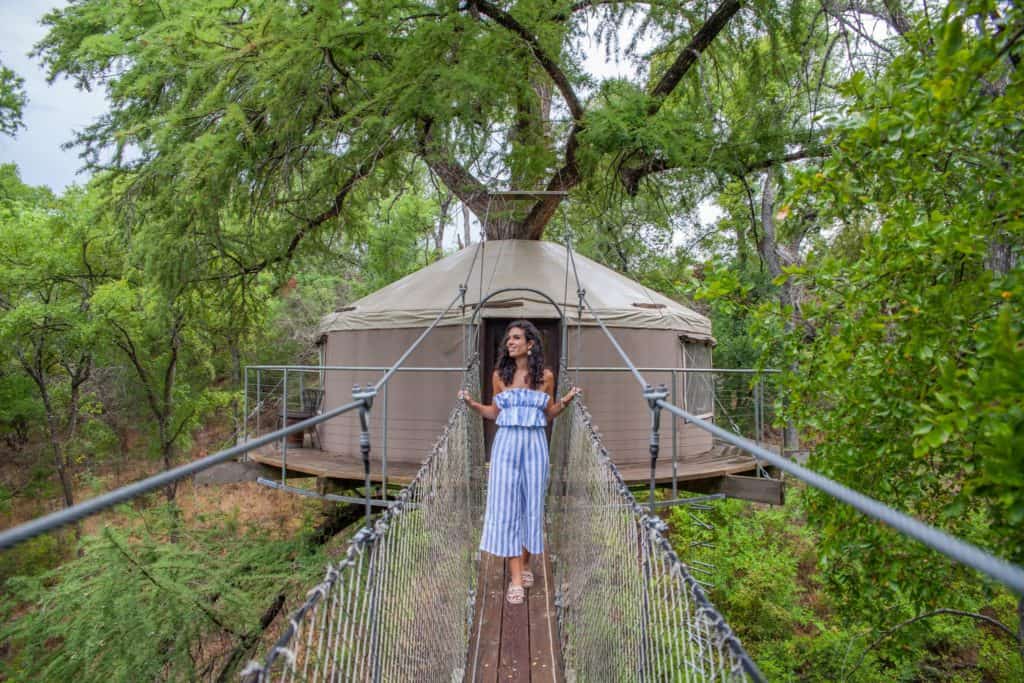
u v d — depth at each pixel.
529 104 8.38
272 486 7.91
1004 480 2.25
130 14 5.77
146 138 6.15
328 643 1.32
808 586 12.57
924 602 4.29
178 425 16.89
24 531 0.71
